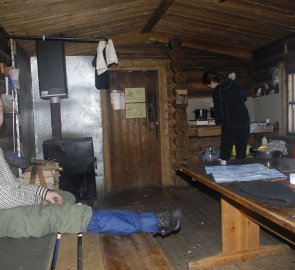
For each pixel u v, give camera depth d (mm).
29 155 4703
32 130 5164
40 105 5352
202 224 3801
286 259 2873
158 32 5578
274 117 5465
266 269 2715
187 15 4754
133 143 5809
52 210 1996
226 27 5055
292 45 4906
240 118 4457
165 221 2238
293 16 4312
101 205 4816
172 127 5793
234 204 2791
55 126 4930
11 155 3242
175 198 5008
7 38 3975
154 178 5898
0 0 3051
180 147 5684
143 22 5148
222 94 4492
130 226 2143
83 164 4570
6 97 3502
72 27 4516
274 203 1610
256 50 5984
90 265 1685
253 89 6188
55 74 4590
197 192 5320
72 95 5453
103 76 5137
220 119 4578
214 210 4320
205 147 5918
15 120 3969
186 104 5672
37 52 4543
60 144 4527
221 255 2828
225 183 2080
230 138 4566
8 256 1656
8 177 2014
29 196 2014
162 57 5773
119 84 5723
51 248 1759
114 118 5723
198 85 5941
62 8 3680
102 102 5527
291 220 1367
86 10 3957
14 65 4117
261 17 4500
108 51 4582
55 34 4609
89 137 5055
